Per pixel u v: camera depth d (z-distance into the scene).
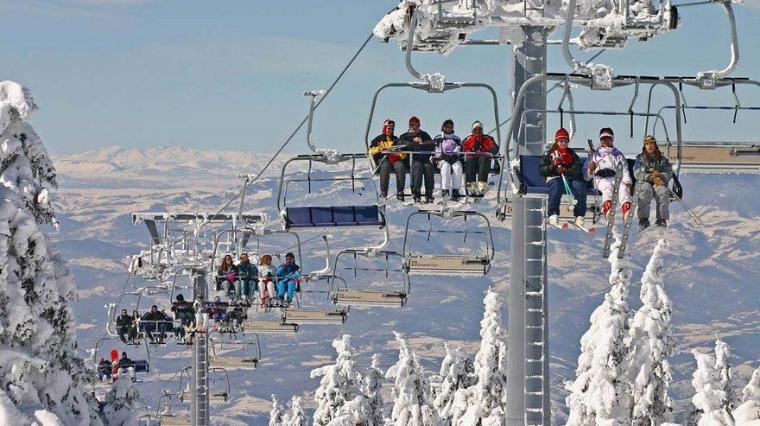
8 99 27.88
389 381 65.62
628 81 21.20
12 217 26.91
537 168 22.73
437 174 26.70
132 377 39.31
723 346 53.16
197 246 62.12
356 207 32.62
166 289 61.59
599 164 22.58
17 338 26.98
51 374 27.55
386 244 35.59
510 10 22.91
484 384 59.78
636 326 54.59
